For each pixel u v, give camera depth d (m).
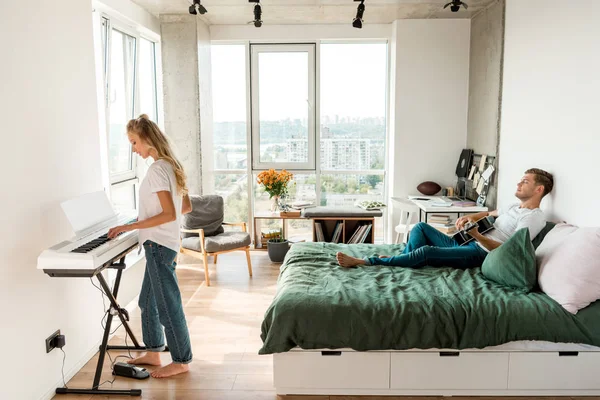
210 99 6.00
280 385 2.74
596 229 2.83
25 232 2.55
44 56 2.74
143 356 3.12
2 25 2.37
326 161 6.30
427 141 5.84
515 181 4.37
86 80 3.24
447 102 5.77
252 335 3.59
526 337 2.61
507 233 3.65
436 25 5.65
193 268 5.34
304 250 3.83
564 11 3.53
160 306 2.89
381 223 6.36
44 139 2.73
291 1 4.85
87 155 3.24
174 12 5.24
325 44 6.09
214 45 6.11
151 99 5.62
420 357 2.68
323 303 2.71
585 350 2.65
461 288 2.99
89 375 3.01
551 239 3.19
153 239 2.83
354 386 2.72
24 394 2.53
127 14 4.57
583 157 3.31
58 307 2.85
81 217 2.79
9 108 2.43
